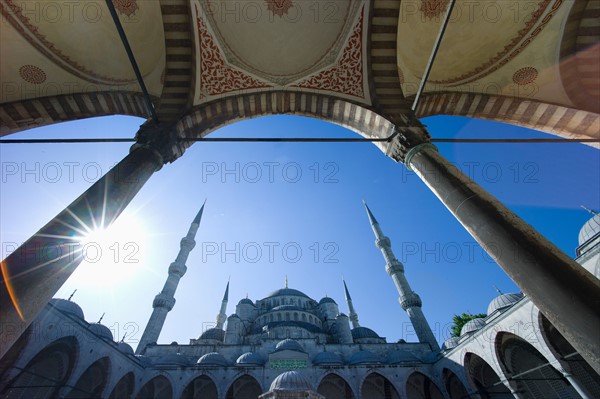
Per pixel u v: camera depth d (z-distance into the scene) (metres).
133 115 10.45
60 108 9.80
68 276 5.25
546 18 9.94
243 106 11.14
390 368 33.94
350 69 10.88
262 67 11.21
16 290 4.51
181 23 9.70
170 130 8.69
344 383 35.22
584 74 10.09
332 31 10.77
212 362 33.25
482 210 5.95
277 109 11.63
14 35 8.64
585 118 10.19
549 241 5.23
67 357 21.16
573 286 4.38
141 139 8.15
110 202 6.29
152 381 33.28
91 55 9.66
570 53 10.15
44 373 21.11
